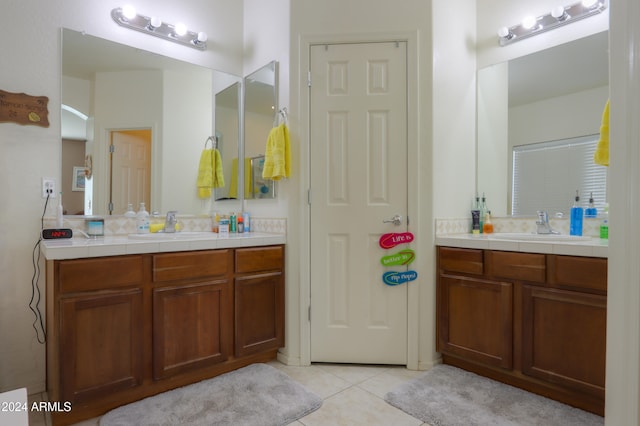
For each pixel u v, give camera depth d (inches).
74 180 81.7
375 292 88.1
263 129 100.7
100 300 64.4
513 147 97.3
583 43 86.7
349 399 72.5
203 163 102.0
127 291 67.5
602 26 84.0
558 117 90.1
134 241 72.3
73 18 81.9
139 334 68.9
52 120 78.7
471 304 81.3
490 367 79.4
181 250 73.8
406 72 88.2
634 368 24.1
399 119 88.1
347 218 88.7
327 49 89.5
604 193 83.3
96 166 84.8
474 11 103.2
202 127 102.1
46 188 77.6
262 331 86.3
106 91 86.4
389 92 88.4
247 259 83.5
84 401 62.7
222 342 79.7
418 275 87.2
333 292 89.0
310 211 89.5
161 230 92.4
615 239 25.2
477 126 102.6
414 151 87.6
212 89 104.1
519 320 73.9
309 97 89.7
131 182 90.2
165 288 71.9
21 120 75.0
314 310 89.2
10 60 74.0
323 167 89.3
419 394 73.2
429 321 87.4
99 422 63.6
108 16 86.9
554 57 90.7
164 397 71.4
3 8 73.4
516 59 96.7
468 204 99.3
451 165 94.0
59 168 79.5
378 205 88.2
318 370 86.1
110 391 65.6
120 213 88.4
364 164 88.4
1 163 73.0
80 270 62.1
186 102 99.5
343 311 88.9
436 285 87.7
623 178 24.6
